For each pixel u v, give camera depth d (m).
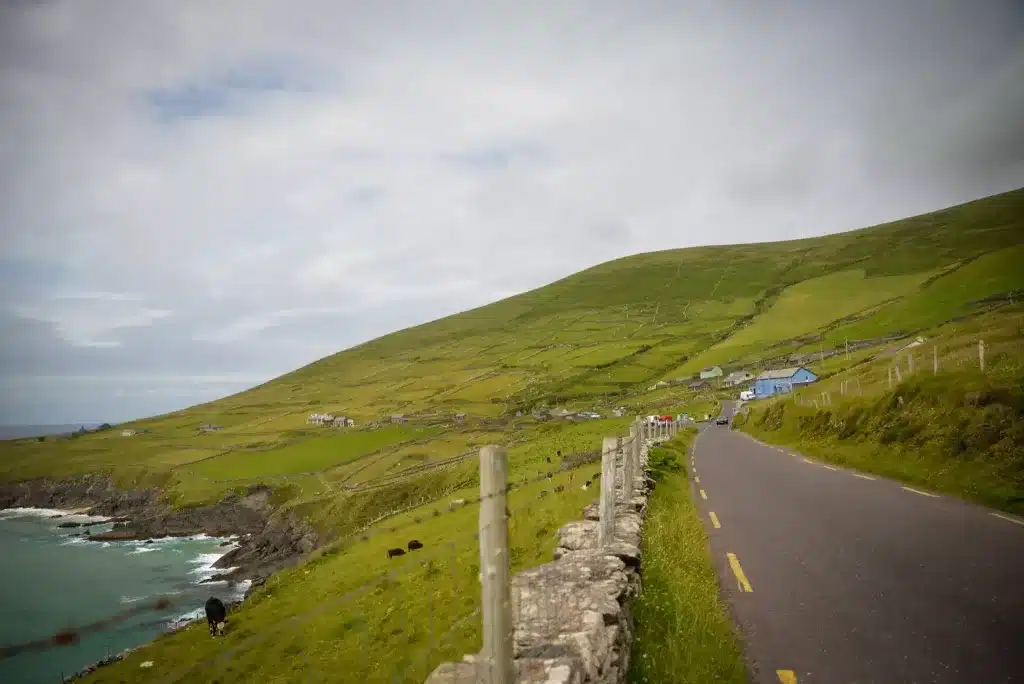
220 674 15.57
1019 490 16.31
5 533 80.94
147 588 37.38
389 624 15.46
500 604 5.13
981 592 9.58
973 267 145.12
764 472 26.59
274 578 31.80
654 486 21.19
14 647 3.16
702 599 9.91
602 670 6.62
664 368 172.75
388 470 89.44
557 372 178.88
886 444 25.88
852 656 7.78
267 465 110.88
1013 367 25.62
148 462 130.62
